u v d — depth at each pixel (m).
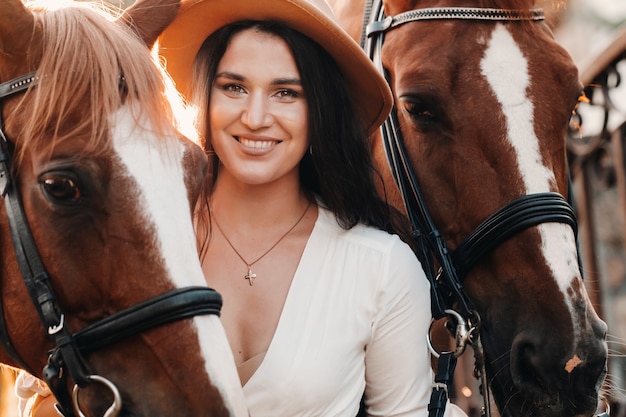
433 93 2.43
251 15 2.19
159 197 1.83
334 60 2.29
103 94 1.83
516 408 2.38
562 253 2.30
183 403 1.78
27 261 1.86
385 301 2.20
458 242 2.48
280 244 2.26
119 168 1.82
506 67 2.41
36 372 1.97
